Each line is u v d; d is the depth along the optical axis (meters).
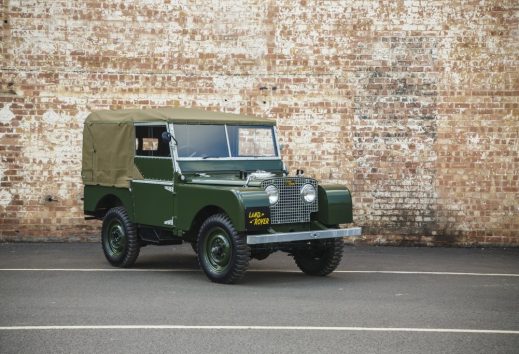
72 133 12.91
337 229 8.99
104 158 10.33
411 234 12.93
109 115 10.38
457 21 12.92
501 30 12.88
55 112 12.89
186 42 13.02
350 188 12.98
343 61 12.99
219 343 5.90
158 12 12.98
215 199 8.65
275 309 7.25
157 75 13.00
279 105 13.03
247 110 13.05
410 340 6.06
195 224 9.21
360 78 12.98
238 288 8.46
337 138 12.99
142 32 12.98
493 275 9.77
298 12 13.01
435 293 8.30
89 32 12.95
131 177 9.89
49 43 12.91
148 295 7.96
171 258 11.21
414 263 10.88
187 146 9.45
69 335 6.14
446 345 5.91
